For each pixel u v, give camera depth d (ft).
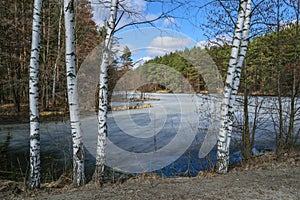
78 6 37.68
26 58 53.16
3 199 11.57
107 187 13.14
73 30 12.92
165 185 13.37
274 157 18.57
